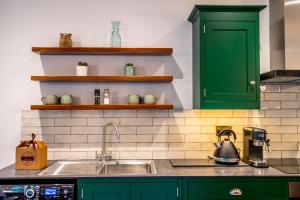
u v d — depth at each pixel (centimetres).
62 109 269
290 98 293
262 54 297
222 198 223
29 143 247
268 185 223
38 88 289
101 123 289
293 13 271
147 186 223
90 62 293
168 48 279
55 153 287
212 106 257
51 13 293
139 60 294
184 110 291
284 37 271
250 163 252
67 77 269
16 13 292
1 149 287
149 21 296
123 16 296
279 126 292
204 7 257
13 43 290
